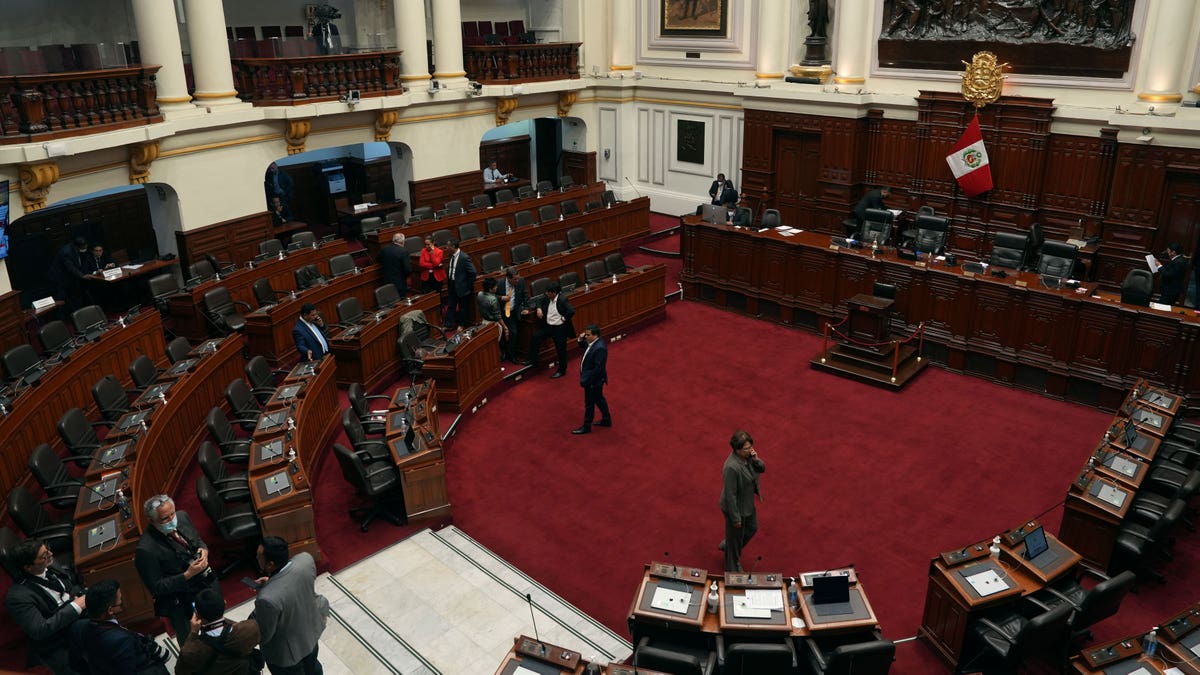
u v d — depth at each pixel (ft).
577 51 69.00
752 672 19.90
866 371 41.14
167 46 45.16
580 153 73.20
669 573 22.48
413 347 40.14
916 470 32.89
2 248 36.91
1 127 35.65
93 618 18.22
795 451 34.42
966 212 53.11
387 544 28.55
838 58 56.65
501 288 43.09
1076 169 48.29
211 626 17.54
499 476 32.99
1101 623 24.56
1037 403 38.65
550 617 24.91
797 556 27.89
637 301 47.37
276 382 39.96
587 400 35.68
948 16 51.80
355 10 64.28
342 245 51.44
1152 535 24.71
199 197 48.32
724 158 65.77
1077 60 47.21
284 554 18.72
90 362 34.99
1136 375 36.88
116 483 25.61
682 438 35.63
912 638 24.17
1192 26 43.57
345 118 55.26
